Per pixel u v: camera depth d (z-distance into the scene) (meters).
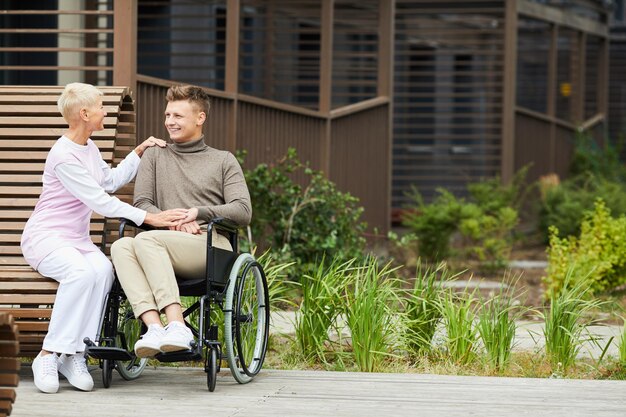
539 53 24.39
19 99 7.44
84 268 6.28
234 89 11.20
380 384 6.61
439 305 7.92
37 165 7.23
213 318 7.66
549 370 7.55
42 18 13.11
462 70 22.52
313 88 19.56
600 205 11.74
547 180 18.45
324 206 11.59
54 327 6.24
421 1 17.94
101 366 6.48
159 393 6.27
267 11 16.48
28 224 6.55
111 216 6.46
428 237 14.66
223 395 6.22
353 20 18.33
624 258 11.36
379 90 15.62
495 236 15.05
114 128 7.24
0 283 6.46
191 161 6.79
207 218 6.53
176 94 6.77
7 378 4.66
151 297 6.21
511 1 17.95
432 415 5.71
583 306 8.28
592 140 22.11
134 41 9.05
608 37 23.02
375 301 7.65
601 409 5.92
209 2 14.95
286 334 8.13
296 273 10.84
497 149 19.88
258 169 11.19
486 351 7.79
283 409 5.84
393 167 19.12
